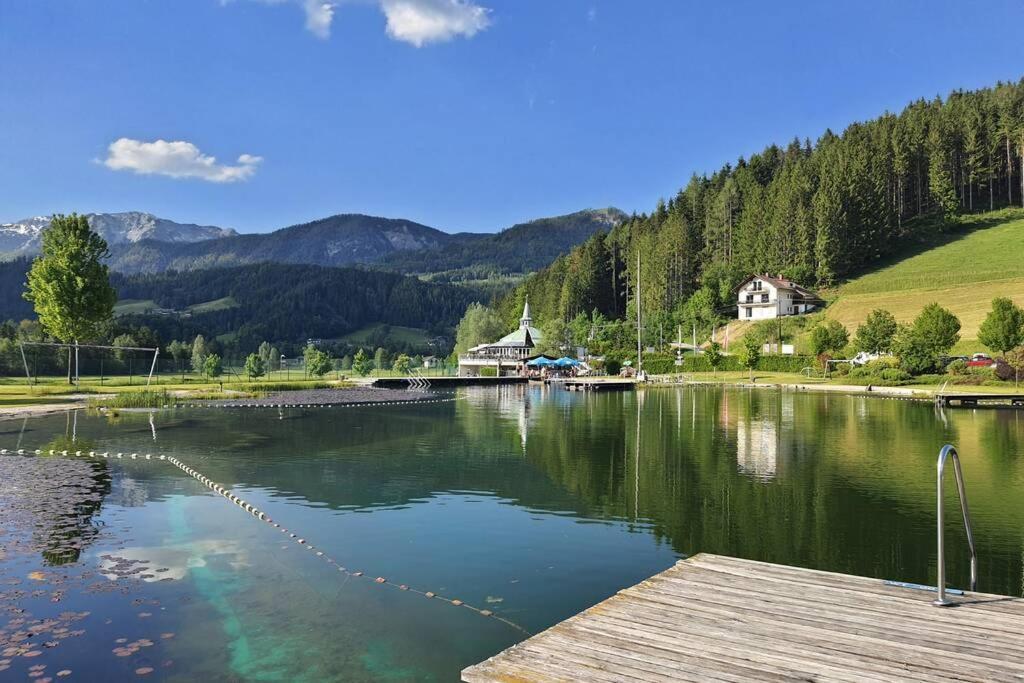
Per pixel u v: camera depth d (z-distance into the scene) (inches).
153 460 983.0
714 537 570.6
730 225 6363.2
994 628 289.7
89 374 4128.9
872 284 4773.6
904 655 261.6
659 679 242.1
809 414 1669.5
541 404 2148.1
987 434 1243.8
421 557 516.4
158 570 478.6
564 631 289.4
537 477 843.4
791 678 242.1
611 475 854.5
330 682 318.3
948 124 6299.2
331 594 435.5
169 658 340.5
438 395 2674.7
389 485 794.8
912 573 472.1
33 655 341.1
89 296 2578.7
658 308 5610.2
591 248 6811.0
